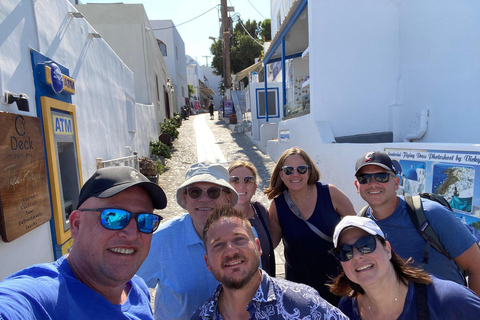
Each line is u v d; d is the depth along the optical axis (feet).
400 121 25.38
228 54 74.90
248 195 8.68
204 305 5.54
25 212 9.62
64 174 14.14
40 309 3.58
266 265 8.13
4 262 8.77
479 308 4.96
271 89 55.11
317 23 25.96
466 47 18.47
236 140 53.67
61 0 14.14
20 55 10.48
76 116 15.05
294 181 8.87
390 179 7.38
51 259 11.61
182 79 109.91
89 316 4.13
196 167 6.95
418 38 23.00
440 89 20.80
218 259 4.94
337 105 26.43
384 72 26.09
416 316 5.40
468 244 6.57
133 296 5.30
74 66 15.35
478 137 17.78
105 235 4.50
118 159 21.27
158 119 51.16
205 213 6.58
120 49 42.24
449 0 19.72
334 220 8.92
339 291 6.71
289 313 4.70
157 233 6.70
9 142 8.99
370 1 25.80
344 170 21.47
